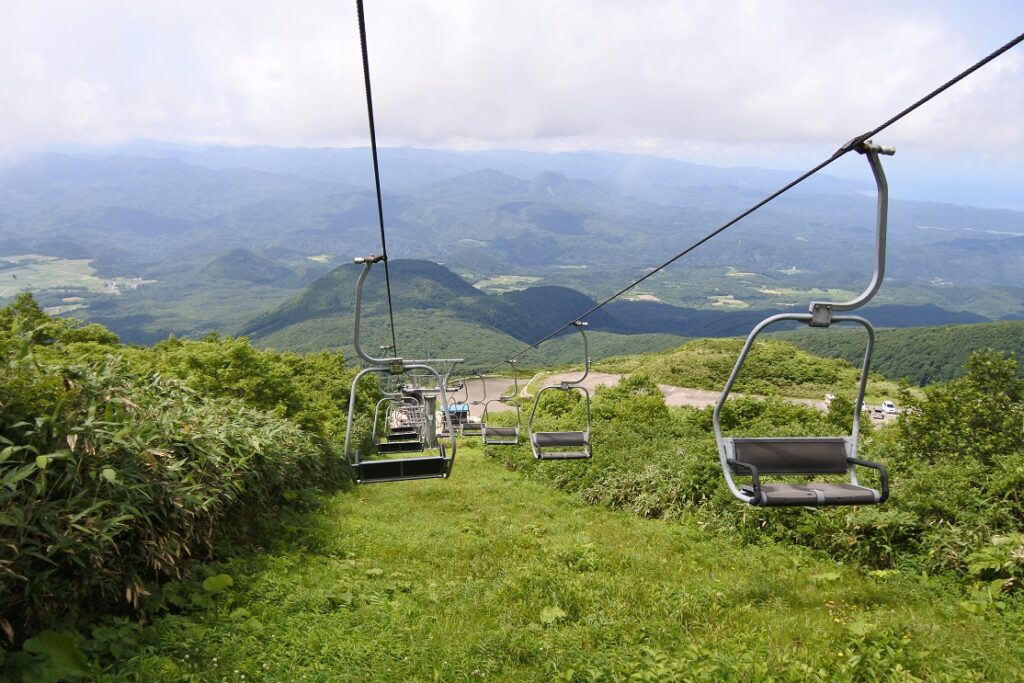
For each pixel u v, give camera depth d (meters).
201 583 7.38
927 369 130.00
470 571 9.84
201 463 8.69
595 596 7.99
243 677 5.52
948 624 7.00
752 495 5.80
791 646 6.33
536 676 5.92
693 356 76.81
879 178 5.16
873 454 13.78
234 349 19.53
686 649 6.18
